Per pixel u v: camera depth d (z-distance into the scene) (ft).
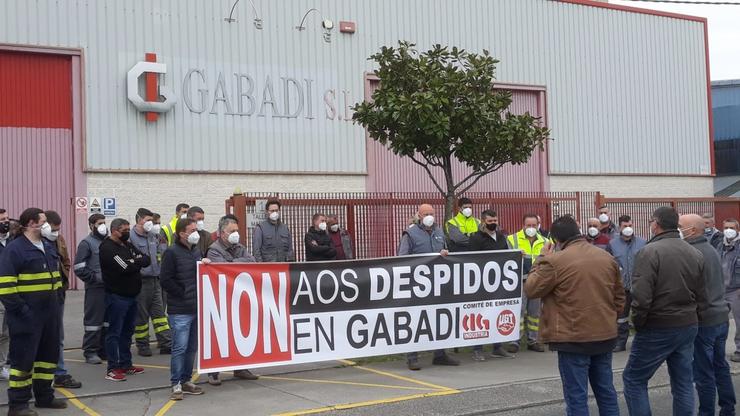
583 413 20.97
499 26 76.54
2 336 31.01
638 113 85.25
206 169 61.46
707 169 90.17
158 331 36.42
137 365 33.78
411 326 32.91
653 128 86.28
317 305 31.17
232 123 62.75
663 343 21.93
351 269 31.89
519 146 40.96
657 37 86.99
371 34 69.62
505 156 41.34
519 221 52.65
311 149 66.23
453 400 27.61
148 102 58.75
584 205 56.54
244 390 29.27
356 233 46.32
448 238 38.06
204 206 61.41
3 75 55.36
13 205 55.47
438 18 73.10
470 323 34.14
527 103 78.69
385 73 40.37
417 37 71.87
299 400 27.66
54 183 56.70
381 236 47.01
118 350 31.27
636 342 22.47
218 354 29.09
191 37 61.31
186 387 28.53
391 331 32.53
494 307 34.76
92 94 57.62
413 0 71.82
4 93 55.36
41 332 25.63
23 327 25.05
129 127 58.80
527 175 78.02
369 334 32.12
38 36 55.93
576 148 80.79
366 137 68.80
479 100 39.19
